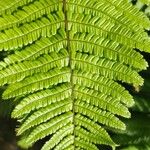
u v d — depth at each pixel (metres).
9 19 1.10
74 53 1.13
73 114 1.16
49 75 1.13
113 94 1.13
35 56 1.12
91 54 1.13
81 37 1.13
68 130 1.17
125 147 1.36
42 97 1.13
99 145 1.37
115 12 1.11
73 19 1.13
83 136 1.17
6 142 1.65
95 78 1.13
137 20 1.09
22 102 1.12
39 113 1.14
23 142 1.34
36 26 1.11
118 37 1.10
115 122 1.14
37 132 1.15
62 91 1.14
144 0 1.11
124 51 1.10
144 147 1.36
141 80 1.11
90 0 1.12
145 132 1.36
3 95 1.10
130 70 1.11
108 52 1.11
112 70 1.12
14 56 1.11
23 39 1.10
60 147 1.17
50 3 1.13
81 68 1.14
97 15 1.12
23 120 1.22
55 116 1.19
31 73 1.11
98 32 1.12
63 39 1.13
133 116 1.37
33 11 1.11
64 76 1.14
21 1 1.11
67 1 1.13
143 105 1.37
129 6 1.10
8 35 1.09
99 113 1.15
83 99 1.15
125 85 1.37
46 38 1.12
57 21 1.12
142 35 1.09
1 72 1.10
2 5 1.10
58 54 1.13
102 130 1.16
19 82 1.11
